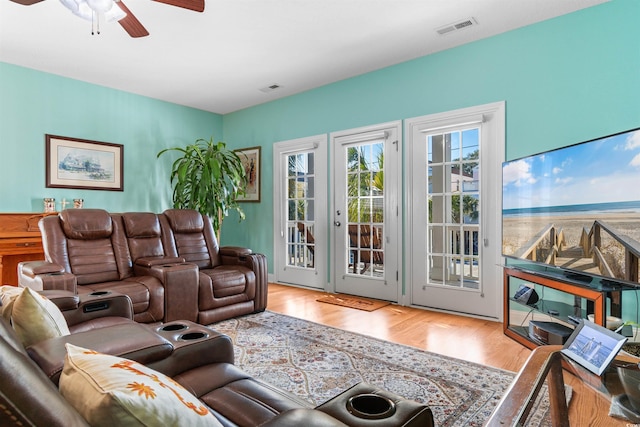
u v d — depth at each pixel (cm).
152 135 511
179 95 502
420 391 199
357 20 306
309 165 488
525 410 109
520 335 272
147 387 65
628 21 271
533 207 272
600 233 214
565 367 141
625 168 200
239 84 459
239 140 571
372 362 238
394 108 400
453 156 366
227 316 335
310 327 313
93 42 343
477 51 343
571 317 241
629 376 132
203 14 295
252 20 305
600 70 282
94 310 207
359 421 80
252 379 135
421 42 347
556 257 247
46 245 294
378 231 420
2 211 388
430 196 381
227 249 397
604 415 110
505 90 328
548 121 306
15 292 145
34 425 44
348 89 439
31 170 407
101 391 60
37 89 411
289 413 75
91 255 313
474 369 227
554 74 303
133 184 491
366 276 428
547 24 306
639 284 191
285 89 479
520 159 288
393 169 403
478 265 349
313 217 482
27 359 52
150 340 128
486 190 342
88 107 451
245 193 544
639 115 266
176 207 490
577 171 231
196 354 139
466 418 173
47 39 337
